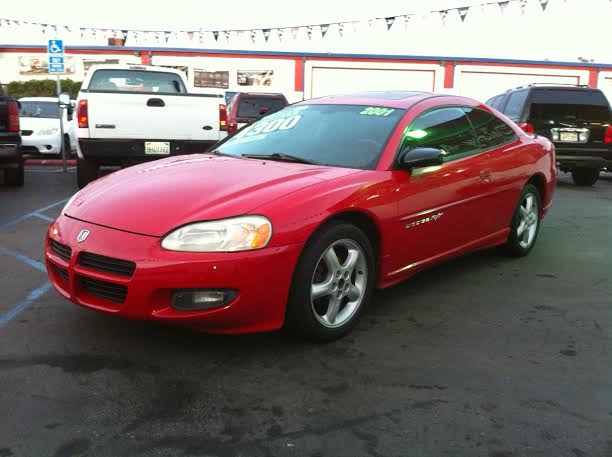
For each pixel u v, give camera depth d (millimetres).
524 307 3850
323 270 3174
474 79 27688
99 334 3246
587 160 10000
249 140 4215
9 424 2346
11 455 2145
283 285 2924
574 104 10016
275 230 2871
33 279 4238
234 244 2789
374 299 3961
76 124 8086
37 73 27344
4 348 3055
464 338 3316
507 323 3559
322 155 3752
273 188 3094
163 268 2732
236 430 2340
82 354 3000
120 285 2816
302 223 2949
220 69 27125
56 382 2699
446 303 3900
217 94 8438
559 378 2846
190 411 2477
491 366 2963
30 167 12312
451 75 27531
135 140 8047
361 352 3098
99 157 8109
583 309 3830
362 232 3305
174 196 3074
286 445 2242
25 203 7547
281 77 27344
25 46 27078
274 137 4102
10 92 27016
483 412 2514
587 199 8867
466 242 4270
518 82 27844
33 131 12539
